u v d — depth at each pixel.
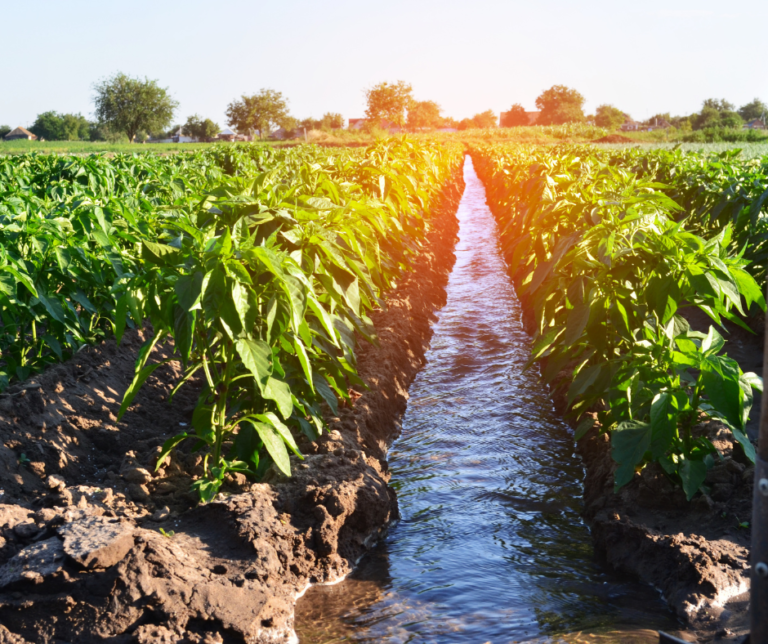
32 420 4.51
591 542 4.12
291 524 3.72
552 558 3.94
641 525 3.74
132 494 3.82
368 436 5.23
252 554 3.29
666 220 4.80
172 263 3.58
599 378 4.35
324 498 3.85
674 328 4.00
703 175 10.02
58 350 5.27
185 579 2.99
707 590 3.22
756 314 7.63
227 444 4.63
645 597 3.42
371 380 6.13
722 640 2.96
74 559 2.80
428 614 3.36
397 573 3.80
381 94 81.00
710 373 3.50
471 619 3.30
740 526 3.57
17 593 2.79
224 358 3.85
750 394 3.54
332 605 3.42
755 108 122.19
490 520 4.48
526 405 6.60
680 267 3.95
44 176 10.06
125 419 5.18
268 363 3.44
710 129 56.94
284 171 8.18
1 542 3.06
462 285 12.25
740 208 8.02
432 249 12.88
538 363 7.78
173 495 3.87
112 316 6.23
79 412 4.96
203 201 4.68
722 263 3.77
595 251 4.90
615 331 4.48
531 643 3.06
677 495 3.90
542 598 3.49
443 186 21.52
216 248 3.48
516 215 10.23
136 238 5.21
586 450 5.30
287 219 4.41
